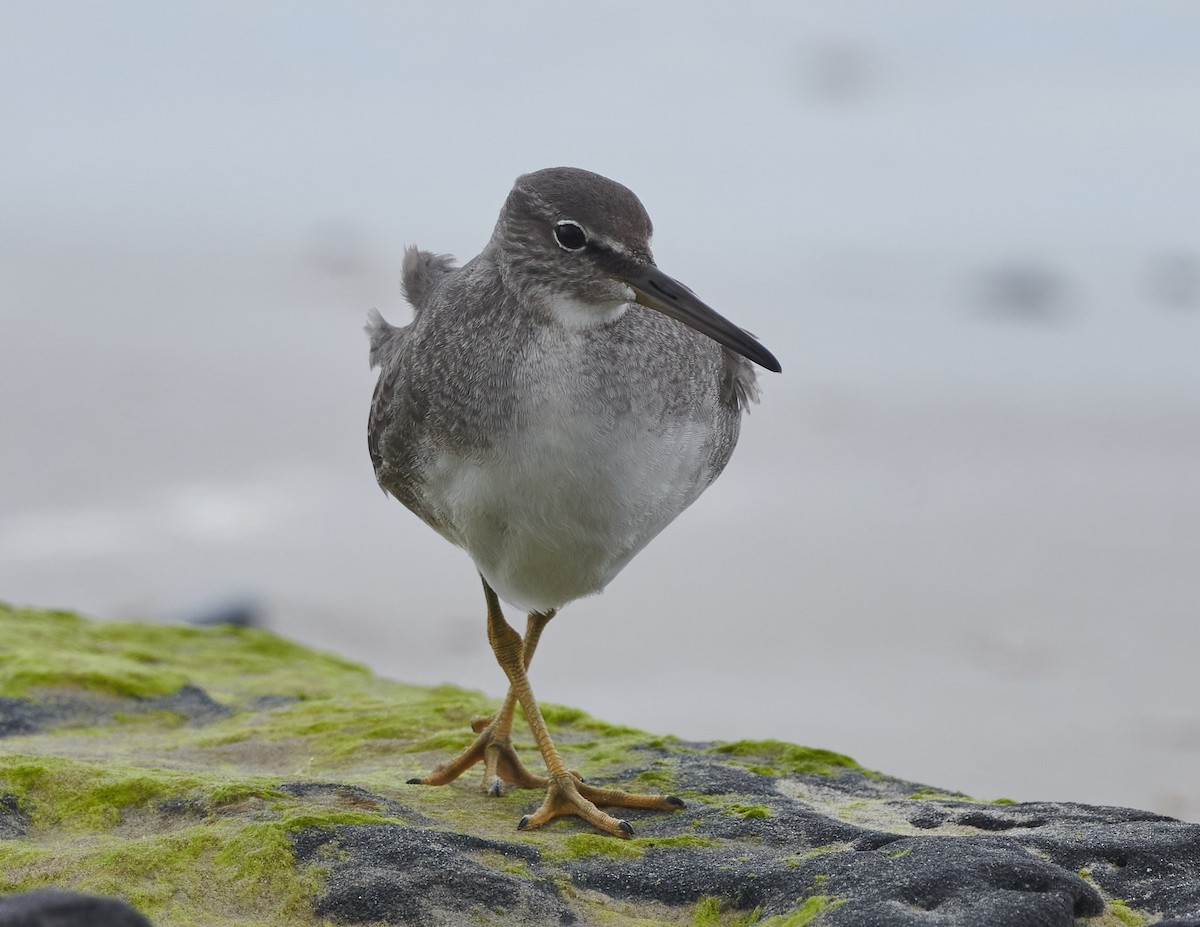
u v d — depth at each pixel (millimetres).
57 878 6488
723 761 8898
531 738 9555
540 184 7695
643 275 7637
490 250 7957
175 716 10188
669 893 6582
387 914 6215
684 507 8305
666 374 7695
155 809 7414
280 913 6277
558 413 7402
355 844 6672
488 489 7570
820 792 8258
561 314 7621
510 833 7488
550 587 8031
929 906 5902
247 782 7609
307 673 11891
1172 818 7379
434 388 7695
